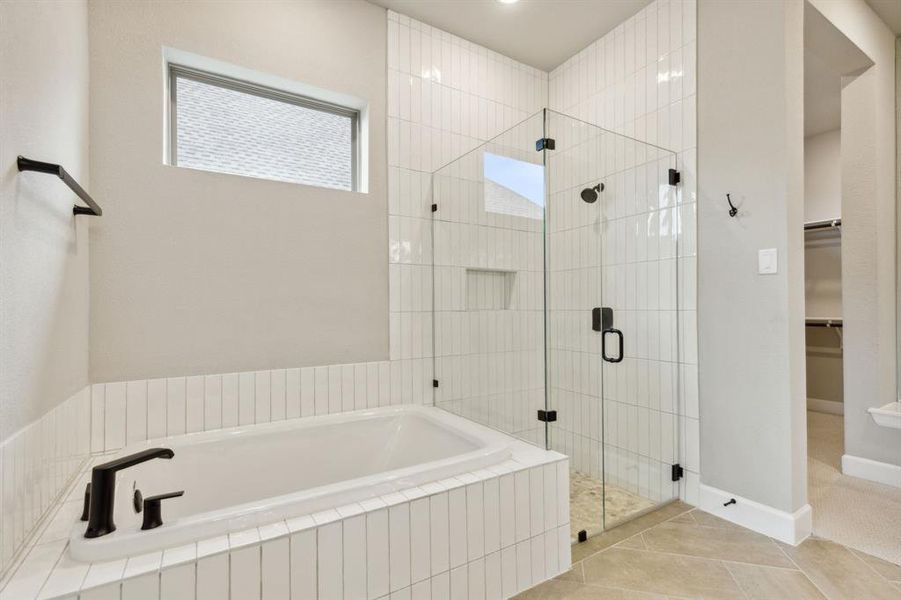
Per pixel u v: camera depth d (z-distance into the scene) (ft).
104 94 5.89
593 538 6.28
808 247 13.76
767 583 5.18
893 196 8.65
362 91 7.91
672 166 7.57
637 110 8.32
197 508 5.81
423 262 8.57
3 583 3.12
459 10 8.24
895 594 4.95
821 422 12.09
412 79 8.46
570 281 6.84
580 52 9.59
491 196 7.46
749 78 6.55
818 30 7.23
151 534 3.56
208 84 7.04
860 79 8.39
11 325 3.29
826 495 7.52
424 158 8.59
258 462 6.41
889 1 7.91
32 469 3.70
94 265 5.81
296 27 7.30
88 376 5.73
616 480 7.06
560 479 5.57
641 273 7.38
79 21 5.33
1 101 3.15
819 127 13.15
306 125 7.84
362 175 8.12
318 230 7.47
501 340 7.17
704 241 7.13
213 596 3.54
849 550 5.86
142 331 6.10
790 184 6.17
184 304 6.38
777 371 6.23
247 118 7.32
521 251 6.98
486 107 9.43
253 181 6.92
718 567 5.53
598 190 7.14
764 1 6.37
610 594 5.06
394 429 7.66
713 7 7.02
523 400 6.77
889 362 8.42
